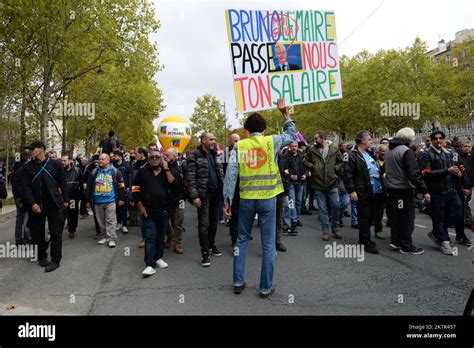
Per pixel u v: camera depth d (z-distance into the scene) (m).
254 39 4.50
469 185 5.77
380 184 6.26
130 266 5.12
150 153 4.77
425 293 3.77
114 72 23.45
